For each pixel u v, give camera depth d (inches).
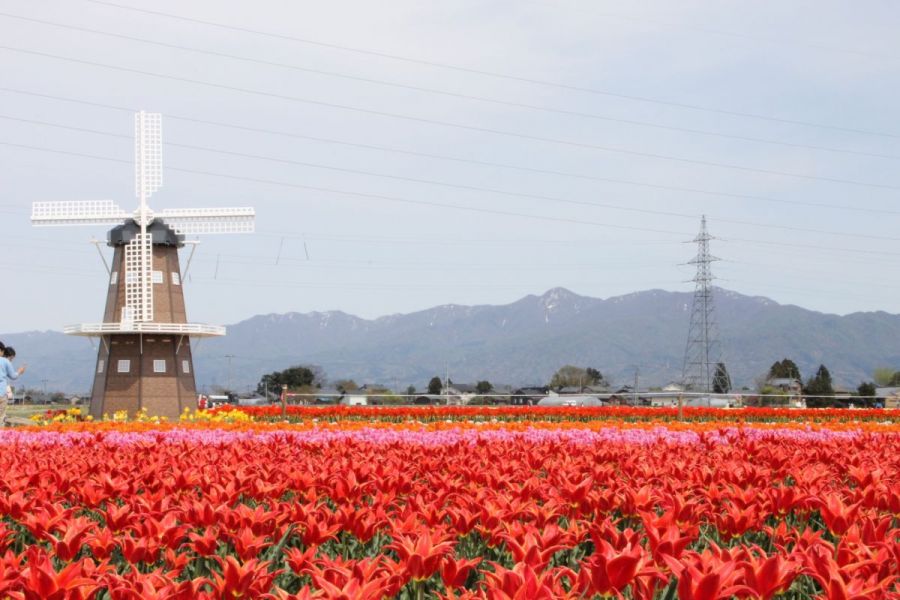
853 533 242.7
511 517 276.2
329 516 277.0
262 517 273.4
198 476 378.9
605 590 191.8
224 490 332.5
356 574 194.2
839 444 594.6
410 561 211.8
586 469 441.4
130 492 358.9
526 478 394.6
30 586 187.2
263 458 490.6
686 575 180.5
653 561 214.8
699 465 450.9
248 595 199.8
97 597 237.0
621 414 1672.0
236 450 504.7
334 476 373.7
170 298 1748.3
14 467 438.3
